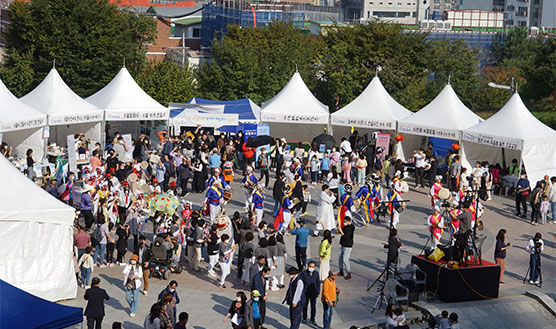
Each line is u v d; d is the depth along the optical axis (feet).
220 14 330.13
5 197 59.36
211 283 67.77
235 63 194.39
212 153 104.47
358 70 201.77
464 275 66.18
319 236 86.07
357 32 210.38
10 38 186.70
